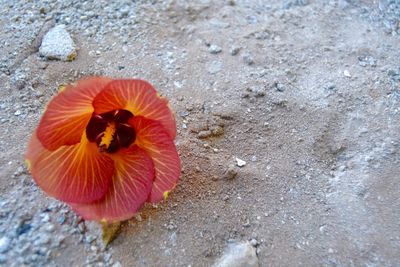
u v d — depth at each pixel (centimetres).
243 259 28
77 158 26
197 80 38
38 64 38
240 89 37
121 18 42
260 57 40
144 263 27
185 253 28
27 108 35
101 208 26
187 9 44
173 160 26
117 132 27
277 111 36
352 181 32
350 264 28
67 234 28
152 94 25
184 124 34
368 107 36
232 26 43
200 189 31
